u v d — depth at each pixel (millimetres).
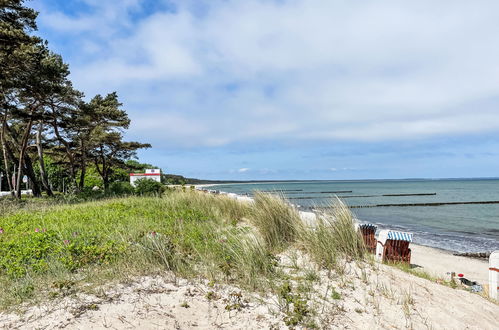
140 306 3432
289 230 6426
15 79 17266
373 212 34531
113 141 32250
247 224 7945
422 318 3812
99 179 45719
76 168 36906
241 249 5004
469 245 16281
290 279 4508
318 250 5301
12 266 4605
